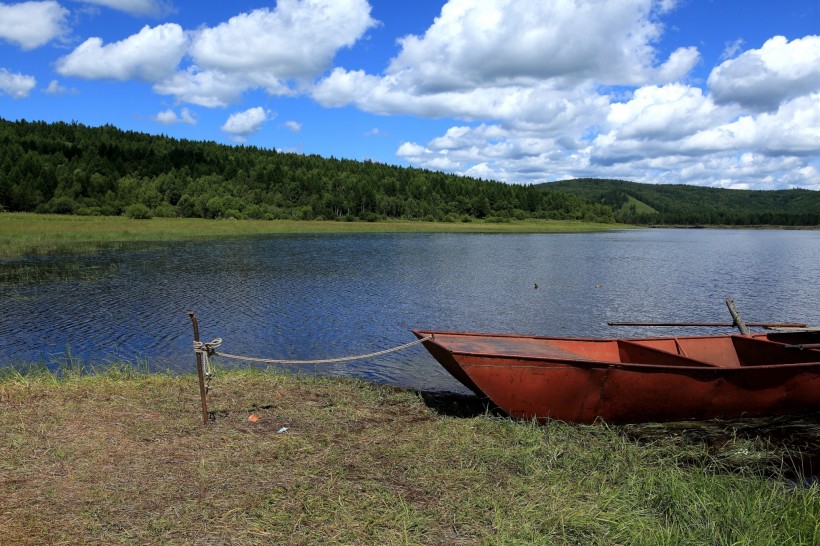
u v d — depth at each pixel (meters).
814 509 5.19
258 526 4.65
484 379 7.80
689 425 8.46
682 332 16.05
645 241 71.06
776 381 8.44
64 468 5.57
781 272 31.61
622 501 5.45
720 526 5.03
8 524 4.50
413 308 18.33
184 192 112.25
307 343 13.49
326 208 115.56
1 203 94.31
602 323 16.97
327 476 5.70
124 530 4.52
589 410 8.12
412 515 4.93
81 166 123.50
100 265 27.88
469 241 59.28
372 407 8.36
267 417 7.56
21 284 21.38
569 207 159.62
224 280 23.44
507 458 6.39
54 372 10.28
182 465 5.79
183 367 11.16
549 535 4.70
